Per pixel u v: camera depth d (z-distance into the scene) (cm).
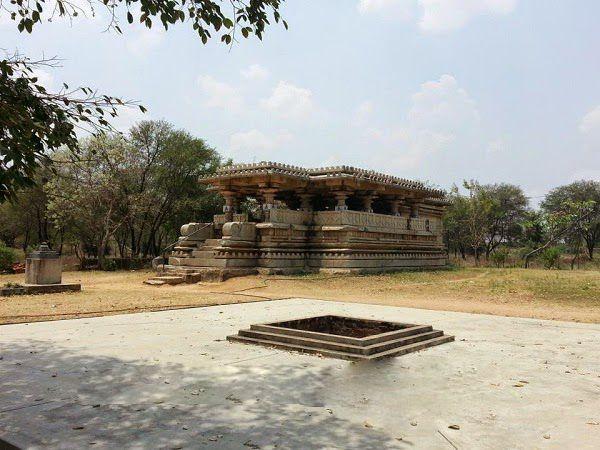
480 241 4469
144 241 4450
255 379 603
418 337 833
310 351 750
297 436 423
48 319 1095
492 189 5669
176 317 1143
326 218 2338
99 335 895
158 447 397
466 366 684
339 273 2205
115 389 557
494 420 468
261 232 2242
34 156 456
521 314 1262
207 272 2061
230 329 971
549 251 3328
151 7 545
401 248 2653
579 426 454
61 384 575
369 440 415
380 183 2392
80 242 3953
